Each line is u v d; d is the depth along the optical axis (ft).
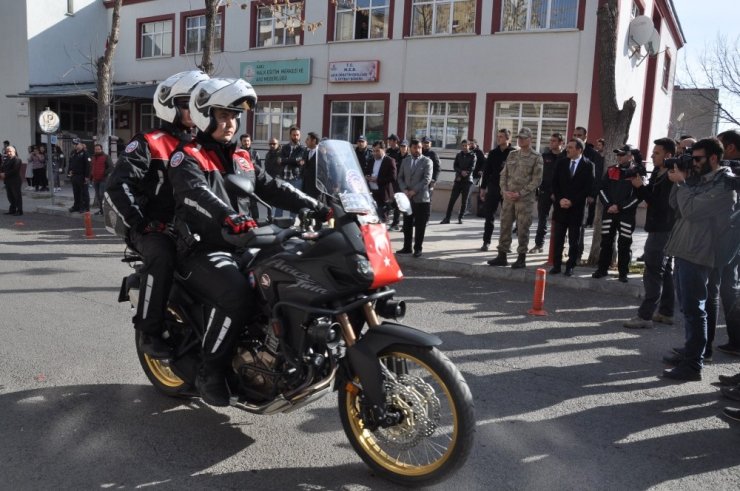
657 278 21.80
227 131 12.29
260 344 12.03
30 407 14.08
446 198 60.80
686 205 16.44
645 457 12.49
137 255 14.26
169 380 14.78
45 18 90.02
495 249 36.86
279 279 11.06
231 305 11.72
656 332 21.68
